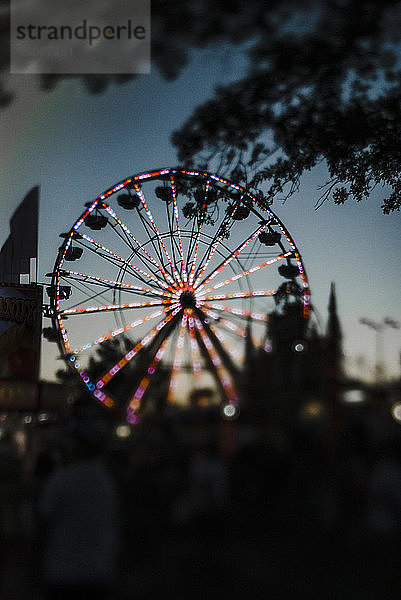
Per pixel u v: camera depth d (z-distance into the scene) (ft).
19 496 40.01
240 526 30.66
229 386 35.99
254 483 31.58
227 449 32.76
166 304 110.32
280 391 34.60
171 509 33.01
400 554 23.52
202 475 31.07
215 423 33.60
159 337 108.37
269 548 28.02
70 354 104.47
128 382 80.38
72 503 18.30
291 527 29.50
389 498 23.20
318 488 29.22
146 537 30.73
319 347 35.42
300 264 111.55
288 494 31.19
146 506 35.06
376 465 25.84
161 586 25.61
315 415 33.12
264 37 47.60
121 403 78.64
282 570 25.36
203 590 25.07
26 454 48.42
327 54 51.65
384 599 22.97
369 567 23.88
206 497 30.83
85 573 17.76
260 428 33.58
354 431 28.12
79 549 17.97
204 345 105.70
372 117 62.03
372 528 23.53
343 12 47.16
